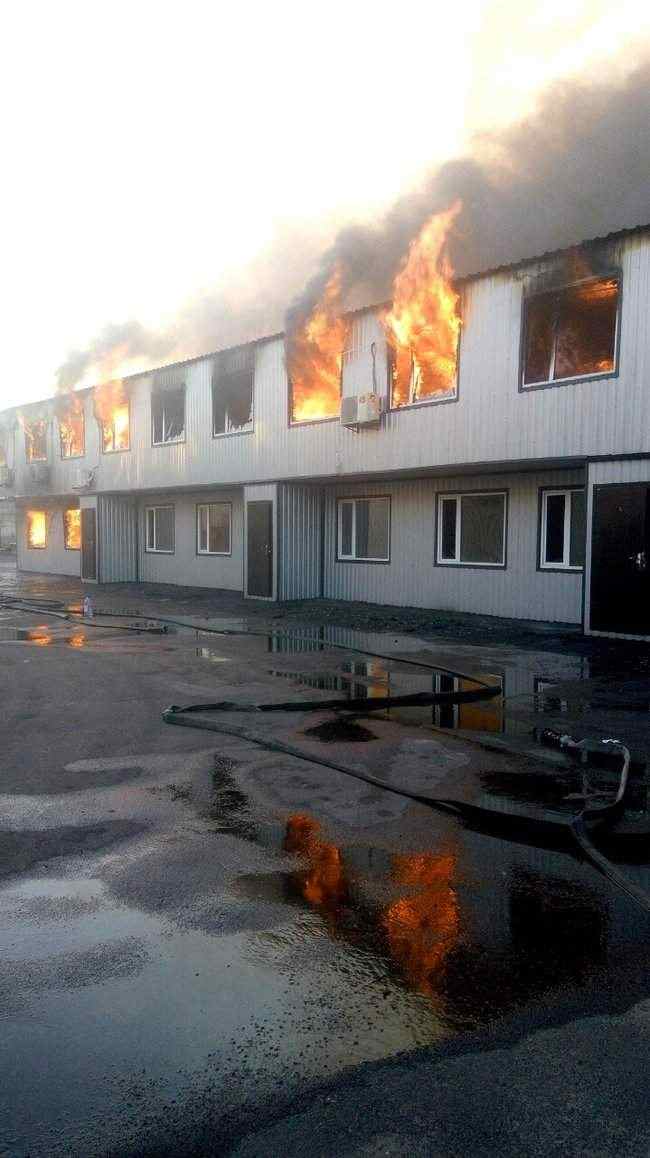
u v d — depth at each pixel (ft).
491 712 25.81
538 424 42.65
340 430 55.11
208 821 16.31
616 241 38.88
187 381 71.15
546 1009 10.03
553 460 42.32
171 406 73.77
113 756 20.90
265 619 51.70
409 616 51.55
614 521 39.40
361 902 12.85
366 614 53.11
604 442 39.68
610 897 13.03
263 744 21.88
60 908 12.69
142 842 15.25
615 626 39.88
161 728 23.81
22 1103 8.47
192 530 78.38
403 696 27.12
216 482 68.13
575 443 40.96
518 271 43.34
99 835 15.62
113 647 40.01
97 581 84.58
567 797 17.21
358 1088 8.66
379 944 11.59
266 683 30.48
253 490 63.93
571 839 15.25
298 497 62.69
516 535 49.37
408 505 56.75
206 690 29.12
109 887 13.41
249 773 19.40
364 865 14.21
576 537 46.06
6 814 16.78
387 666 34.40
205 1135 8.03
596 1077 8.80
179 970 10.94
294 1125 8.14
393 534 58.03
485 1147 7.87
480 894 13.11
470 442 46.19
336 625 48.37
